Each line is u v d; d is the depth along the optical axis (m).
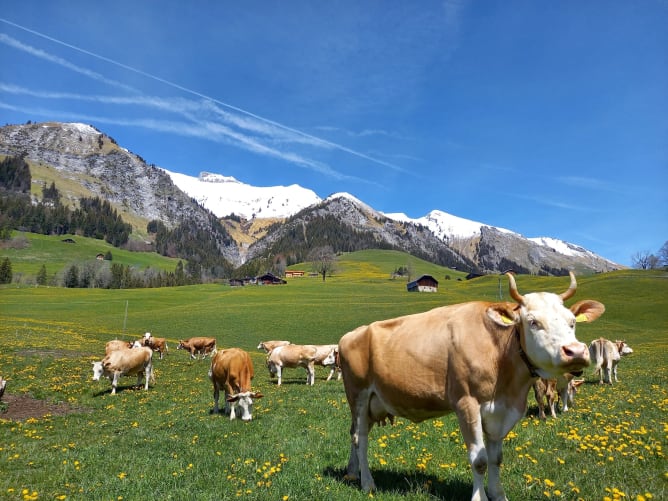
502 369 5.93
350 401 7.96
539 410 12.27
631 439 8.92
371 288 139.12
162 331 68.12
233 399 14.38
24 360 29.72
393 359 6.93
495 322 6.06
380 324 7.61
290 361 25.55
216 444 11.16
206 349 43.38
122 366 22.00
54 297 114.94
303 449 9.94
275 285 149.50
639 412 12.44
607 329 66.88
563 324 5.42
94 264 186.88
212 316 81.88
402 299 110.31
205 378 27.91
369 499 6.55
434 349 6.49
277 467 8.37
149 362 23.38
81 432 13.87
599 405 14.08
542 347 5.42
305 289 135.88
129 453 10.66
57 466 9.78
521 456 8.20
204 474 8.45
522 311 5.70
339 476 7.95
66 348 37.41
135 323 74.94
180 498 7.09
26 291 126.38
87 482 8.48
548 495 6.20
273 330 69.56
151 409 17.69
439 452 9.02
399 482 7.35
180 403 18.88
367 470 7.33
